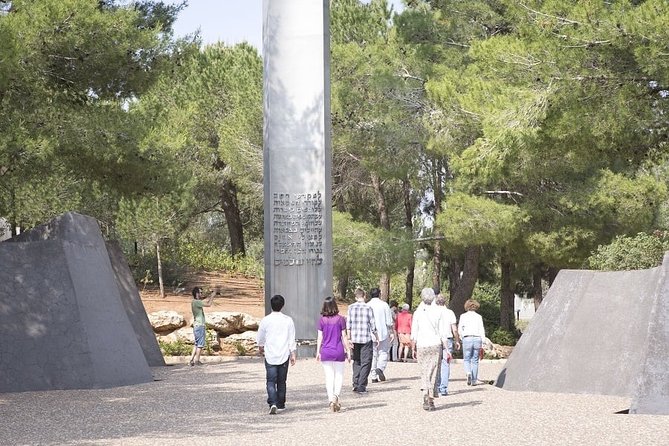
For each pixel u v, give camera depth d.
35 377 18.23
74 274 19.19
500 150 21.33
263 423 13.02
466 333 18.45
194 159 45.53
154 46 23.20
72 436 11.89
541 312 18.25
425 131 30.52
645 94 18.75
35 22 20.61
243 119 37.00
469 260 32.81
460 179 29.58
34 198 32.25
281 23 27.33
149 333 24.30
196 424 12.98
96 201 36.28
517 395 16.44
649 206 28.47
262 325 14.42
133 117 23.77
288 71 27.25
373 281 50.47
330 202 27.41
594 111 18.95
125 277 24.33
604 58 18.20
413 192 42.09
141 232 36.28
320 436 11.62
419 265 53.78
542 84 19.84
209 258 45.72
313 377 20.42
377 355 19.28
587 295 17.53
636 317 16.55
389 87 30.23
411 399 15.98
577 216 28.94
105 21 21.66
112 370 19.02
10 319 18.48
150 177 24.78
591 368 16.72
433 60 31.20
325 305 14.66
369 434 11.74
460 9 30.09
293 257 26.97
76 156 23.91
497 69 19.98
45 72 22.20
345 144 31.33
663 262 15.09
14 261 18.91
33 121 22.33
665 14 16.80
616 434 11.41
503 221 27.94
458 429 12.09
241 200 54.03
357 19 34.50
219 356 26.27
